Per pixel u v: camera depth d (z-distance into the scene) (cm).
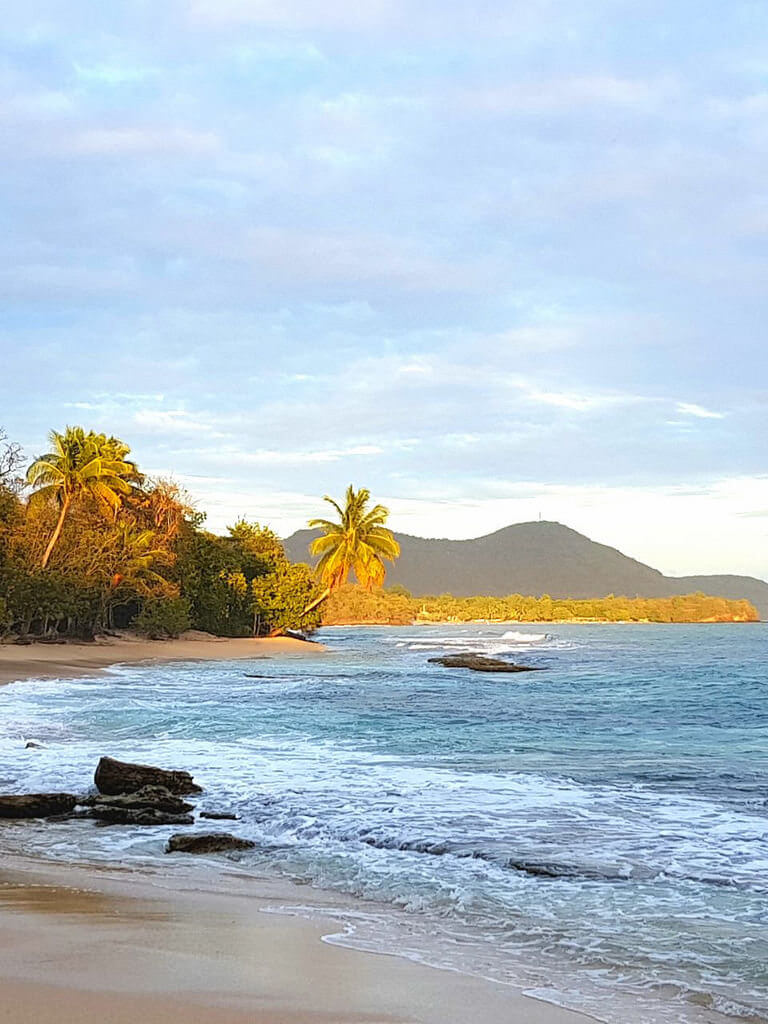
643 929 692
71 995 475
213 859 919
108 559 5597
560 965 611
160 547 6097
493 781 1324
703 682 3900
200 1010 464
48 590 5084
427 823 1045
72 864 886
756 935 677
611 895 784
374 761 1531
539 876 841
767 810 1122
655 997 553
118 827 1070
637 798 1198
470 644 8450
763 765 1509
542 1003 526
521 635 12225
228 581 6919
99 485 5581
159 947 579
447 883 818
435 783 1304
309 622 7512
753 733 2044
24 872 839
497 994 534
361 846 959
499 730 2056
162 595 6066
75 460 5600
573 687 3588
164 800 1141
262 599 7075
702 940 666
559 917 721
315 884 822
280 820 1073
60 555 5488
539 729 2094
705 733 2039
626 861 888
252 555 7362
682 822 1053
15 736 1833
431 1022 474
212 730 1978
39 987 486
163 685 3338
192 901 737
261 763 1499
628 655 6519
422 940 655
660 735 1992
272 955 581
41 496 5638
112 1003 466
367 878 838
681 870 857
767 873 848
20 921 635
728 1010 534
